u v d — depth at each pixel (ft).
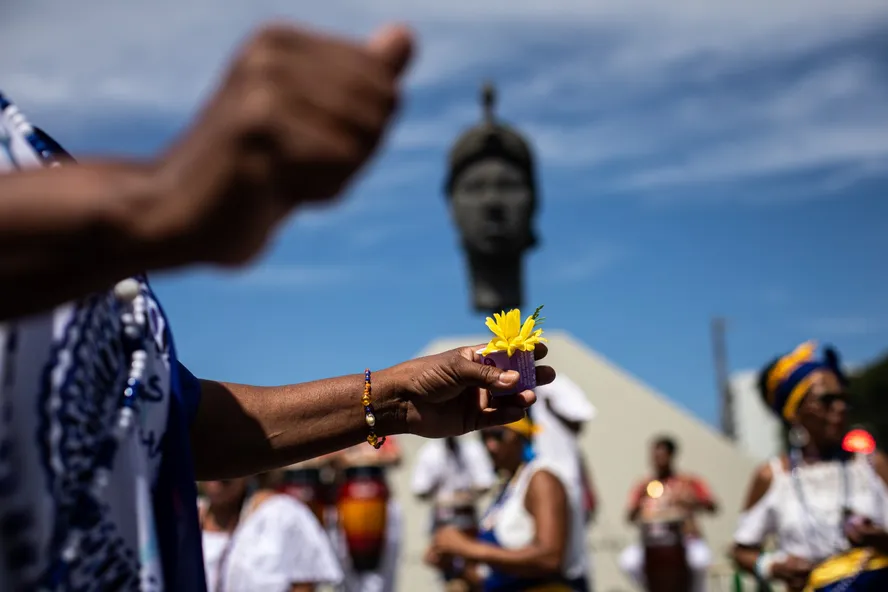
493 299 35.94
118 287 4.75
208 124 3.00
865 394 108.27
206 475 6.16
